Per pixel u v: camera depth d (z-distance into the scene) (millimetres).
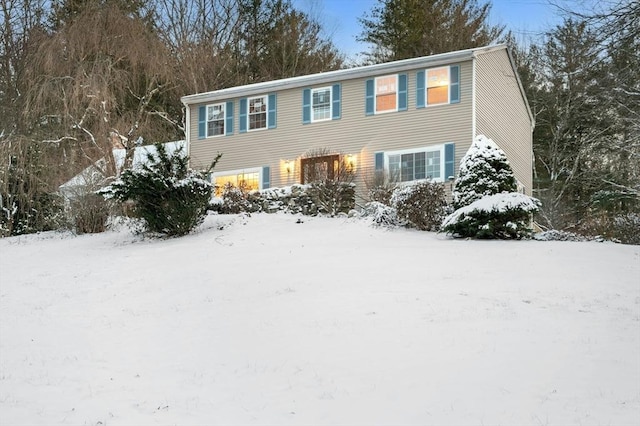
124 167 28688
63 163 27656
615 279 12805
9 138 27422
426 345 8961
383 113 25047
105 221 24047
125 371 8898
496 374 7801
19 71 30375
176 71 36031
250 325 10578
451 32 38375
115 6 31578
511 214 18375
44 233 25391
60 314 12609
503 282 12586
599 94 11438
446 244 17266
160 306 12484
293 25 42000
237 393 7812
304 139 26406
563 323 9797
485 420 6566
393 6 40125
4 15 31938
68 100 28312
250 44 41562
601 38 10055
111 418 7262
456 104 23828
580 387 7320
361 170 25141
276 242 18328
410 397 7305
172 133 35094
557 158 35750
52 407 7695
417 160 24266
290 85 26750
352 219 21141
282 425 6812
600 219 25641
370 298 11625
